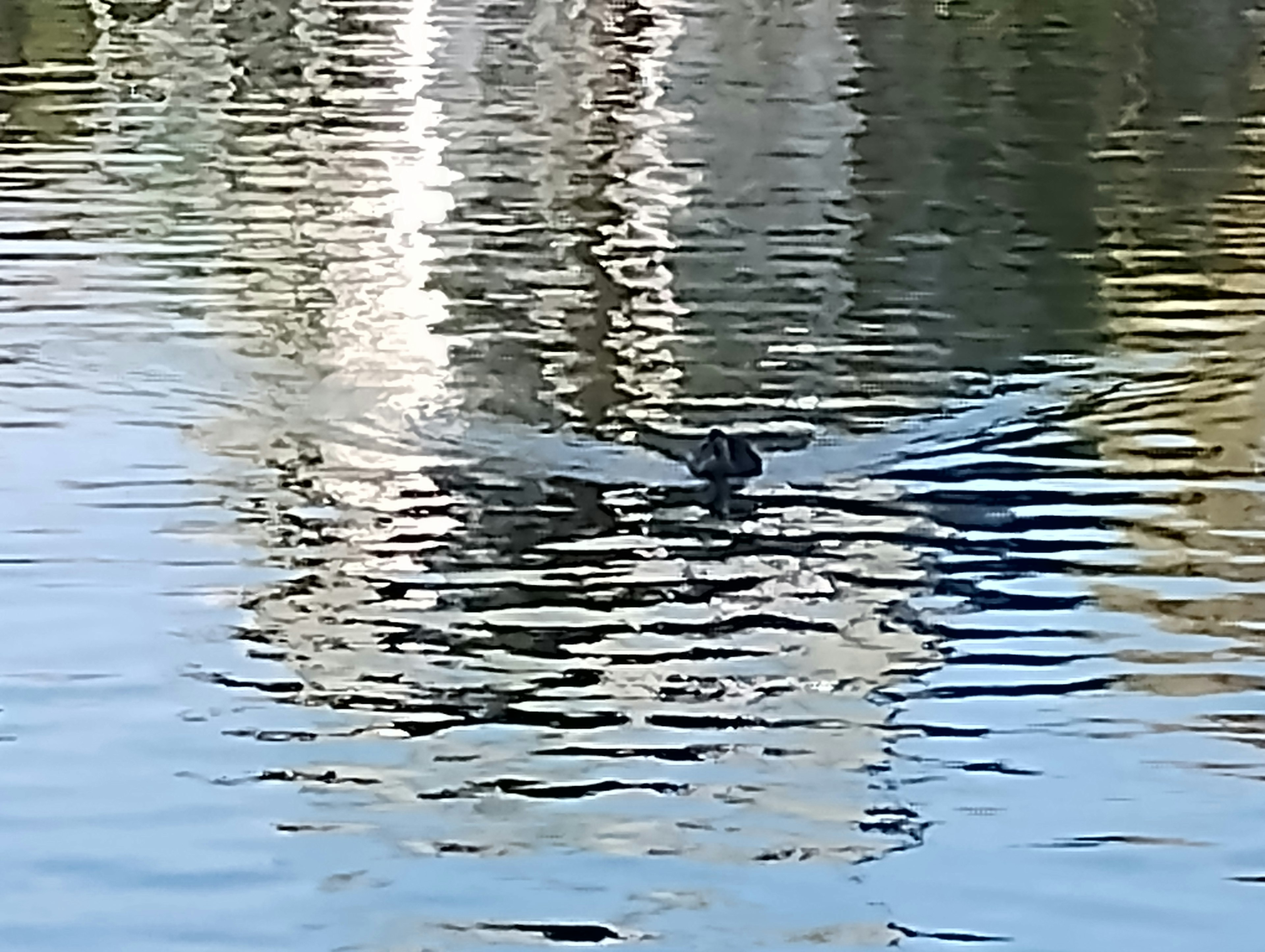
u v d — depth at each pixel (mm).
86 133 25031
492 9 40906
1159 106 28172
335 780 8859
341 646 10312
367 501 12414
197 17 38250
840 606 10922
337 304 17016
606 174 23219
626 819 8508
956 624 10609
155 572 11188
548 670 10008
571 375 15234
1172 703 9648
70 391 14398
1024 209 21391
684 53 34438
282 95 28562
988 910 7832
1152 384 15047
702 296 17594
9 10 37938
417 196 21688
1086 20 38188
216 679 9844
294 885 7961
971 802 8703
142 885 7992
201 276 17797
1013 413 14297
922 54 34031
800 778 8906
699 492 12672
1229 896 7918
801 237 20000
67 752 9094
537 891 7918
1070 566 11445
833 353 15938
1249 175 23125
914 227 20531
